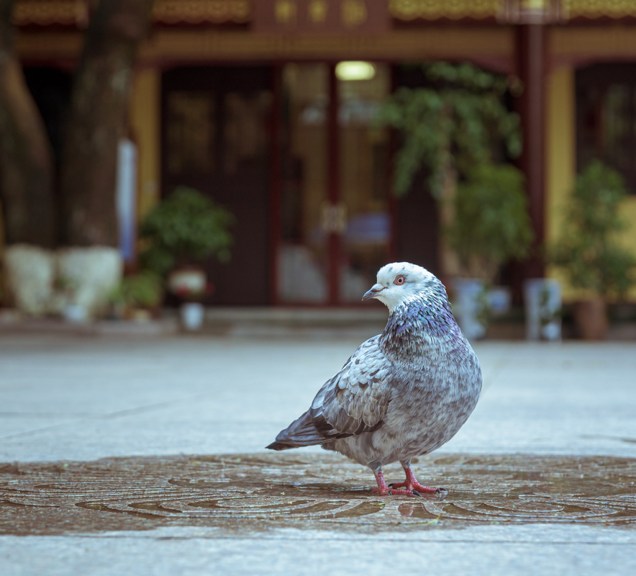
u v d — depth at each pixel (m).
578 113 21.55
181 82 21.95
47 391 8.64
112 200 19.17
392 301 3.63
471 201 18.42
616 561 2.80
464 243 18.70
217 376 10.39
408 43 20.25
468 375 3.63
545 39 19.80
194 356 13.68
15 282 19.00
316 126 21.89
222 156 21.95
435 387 3.56
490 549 2.93
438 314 3.61
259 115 21.89
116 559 2.81
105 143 19.02
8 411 7.06
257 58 20.48
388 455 3.71
